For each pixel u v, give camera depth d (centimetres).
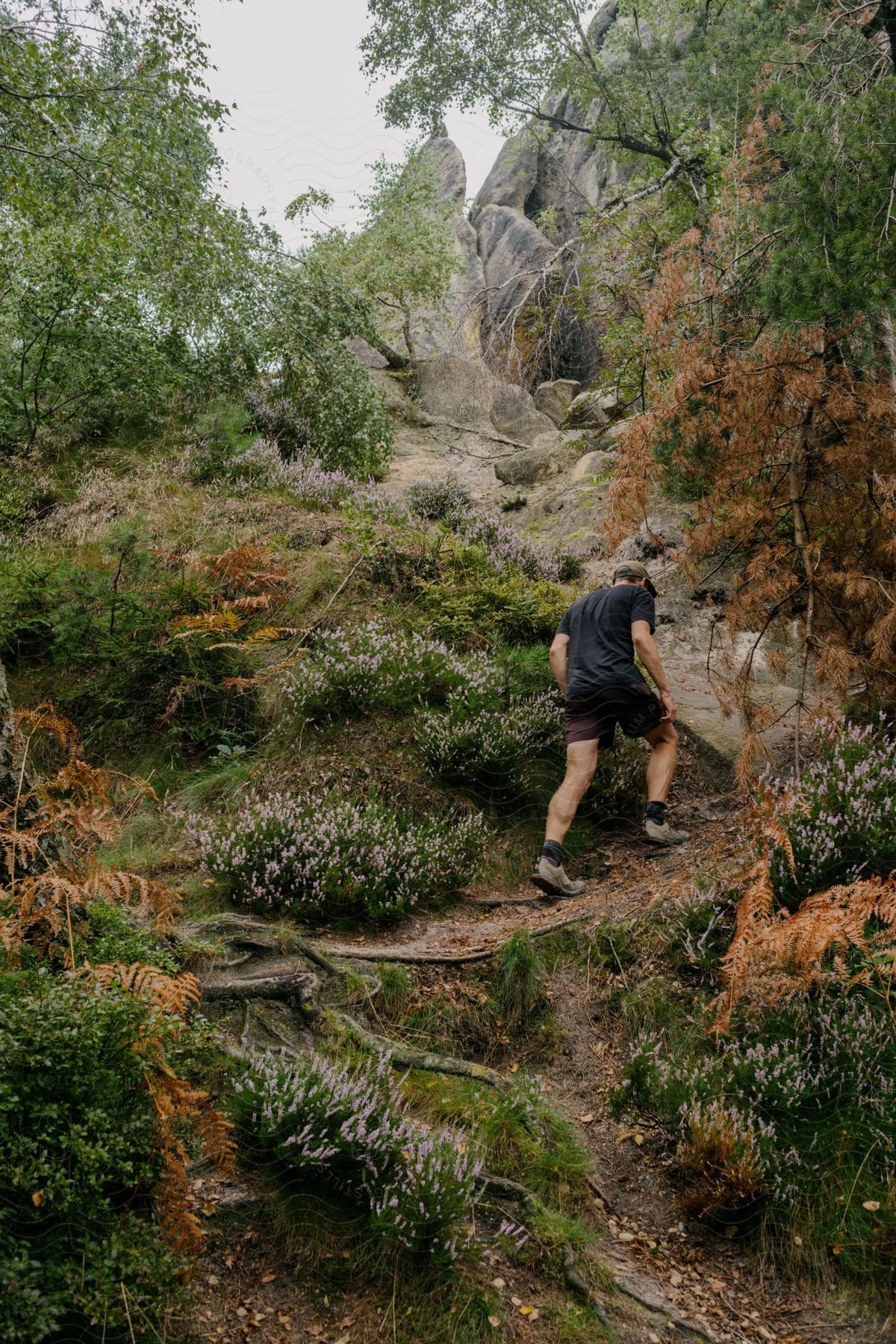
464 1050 374
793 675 671
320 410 1119
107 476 918
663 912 428
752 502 520
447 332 2038
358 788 536
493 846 527
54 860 312
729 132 1029
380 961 399
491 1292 261
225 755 570
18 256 933
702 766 578
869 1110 310
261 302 1067
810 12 804
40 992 244
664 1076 340
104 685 615
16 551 745
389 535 782
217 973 366
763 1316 270
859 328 499
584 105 1745
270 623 688
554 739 594
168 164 819
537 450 1223
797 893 402
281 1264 256
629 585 497
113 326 1010
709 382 514
